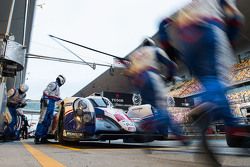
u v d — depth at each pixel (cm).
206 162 124
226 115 126
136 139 473
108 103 505
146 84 209
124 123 446
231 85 138
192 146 137
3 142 679
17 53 578
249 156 189
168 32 170
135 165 187
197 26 144
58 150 365
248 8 1266
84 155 280
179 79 197
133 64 227
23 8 1148
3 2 1041
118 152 325
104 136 438
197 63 141
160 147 403
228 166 166
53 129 585
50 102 616
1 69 554
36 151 342
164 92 202
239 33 153
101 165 188
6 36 568
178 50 162
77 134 452
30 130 1602
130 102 1953
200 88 137
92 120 439
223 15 147
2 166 183
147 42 220
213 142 125
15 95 703
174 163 194
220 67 134
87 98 496
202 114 125
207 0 148
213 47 137
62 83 639
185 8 156
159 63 206
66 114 493
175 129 169
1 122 543
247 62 1375
